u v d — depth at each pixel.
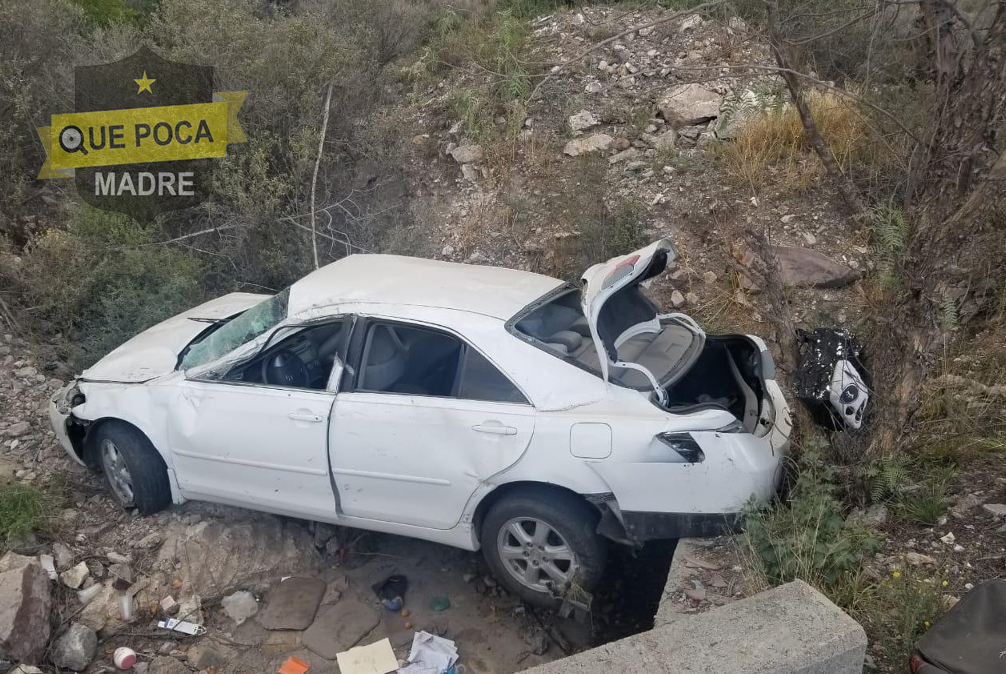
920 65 5.89
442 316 3.99
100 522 4.57
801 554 3.43
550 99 8.77
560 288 4.48
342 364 4.07
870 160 6.84
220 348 4.48
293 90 7.55
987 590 2.97
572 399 3.73
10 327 6.23
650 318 4.48
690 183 7.36
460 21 10.61
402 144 8.61
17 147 7.15
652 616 4.08
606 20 9.41
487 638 3.97
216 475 4.32
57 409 4.68
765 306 6.10
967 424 4.32
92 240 6.62
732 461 3.61
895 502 3.85
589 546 3.72
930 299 3.63
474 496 3.82
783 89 6.37
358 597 4.26
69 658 3.70
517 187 8.01
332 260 7.46
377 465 3.95
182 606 4.10
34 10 7.23
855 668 2.93
